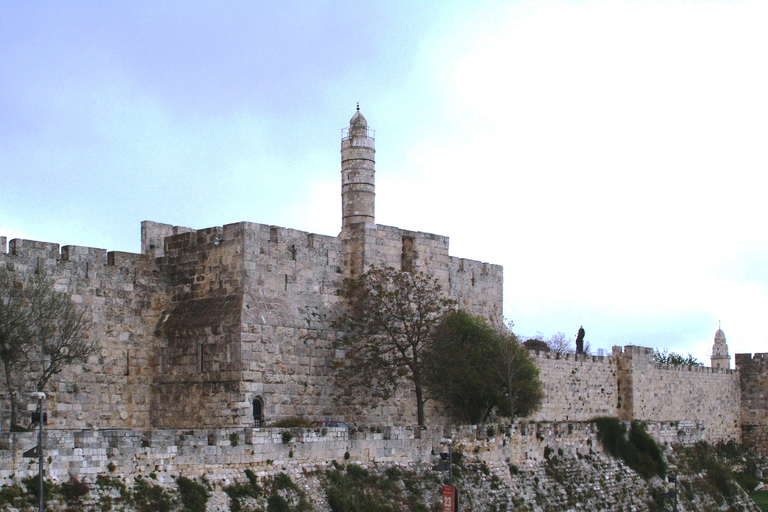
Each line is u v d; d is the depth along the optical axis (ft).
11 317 187.01
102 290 211.41
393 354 232.12
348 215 296.71
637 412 341.21
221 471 151.43
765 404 407.03
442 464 171.94
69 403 202.59
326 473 167.02
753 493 353.51
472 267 261.03
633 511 226.38
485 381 247.09
